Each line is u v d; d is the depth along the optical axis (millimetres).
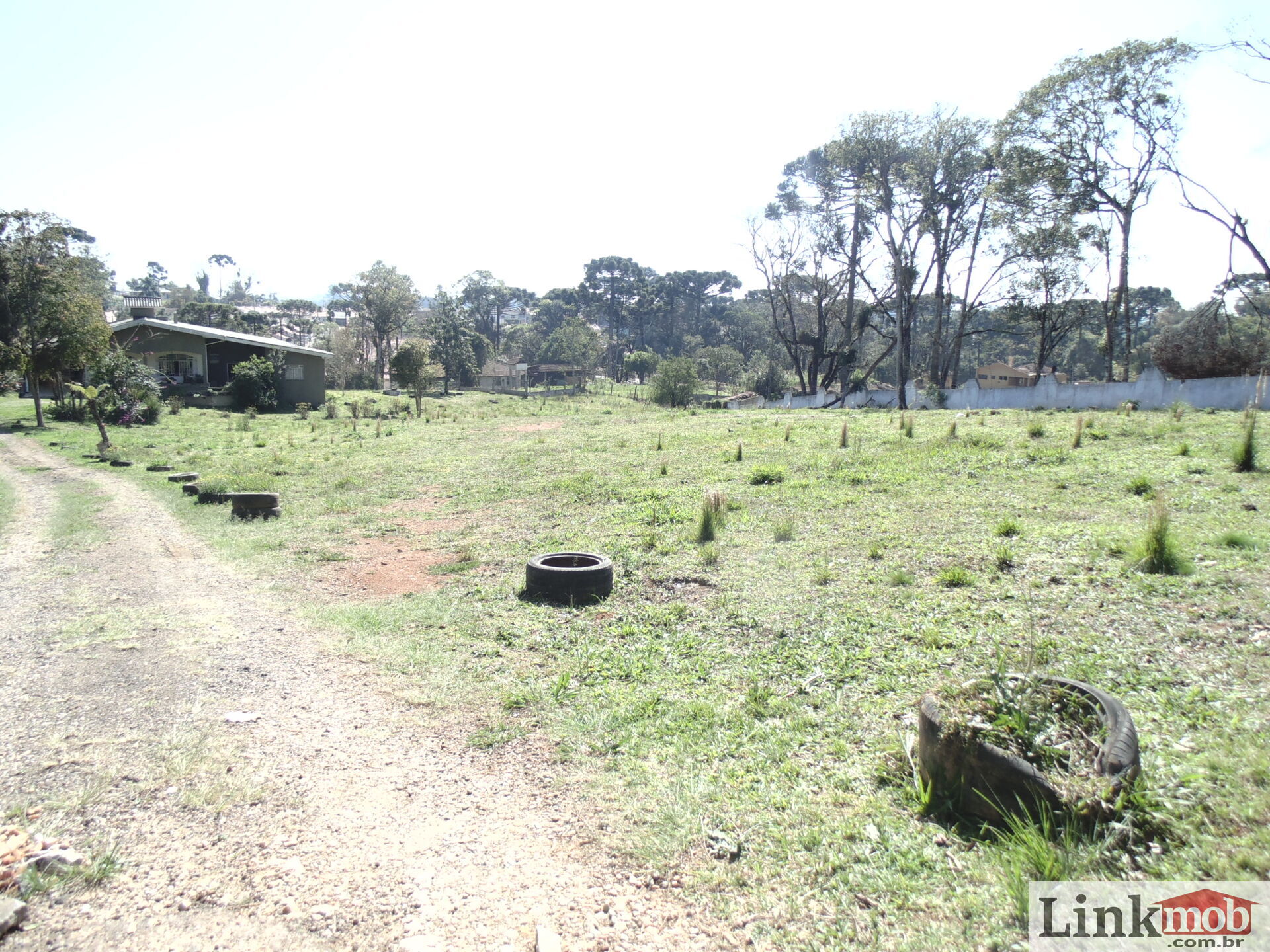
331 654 6371
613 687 5449
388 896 3207
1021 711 3668
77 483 18469
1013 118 34969
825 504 11211
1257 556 6562
